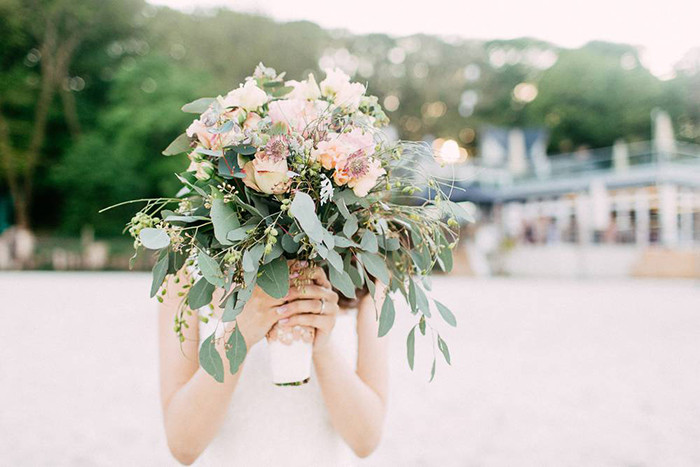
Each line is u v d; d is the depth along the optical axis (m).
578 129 36.75
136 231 1.06
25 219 27.70
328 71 1.32
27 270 22.44
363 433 1.24
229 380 1.15
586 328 8.41
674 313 10.09
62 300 11.67
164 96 24.78
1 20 25.83
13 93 26.33
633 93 35.75
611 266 19.39
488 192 24.61
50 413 4.30
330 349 1.21
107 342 7.04
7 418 4.18
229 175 1.11
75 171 24.91
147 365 5.86
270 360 1.25
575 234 22.12
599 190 20.97
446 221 1.26
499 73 39.91
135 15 29.31
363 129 1.27
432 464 3.38
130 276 20.05
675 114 35.72
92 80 29.78
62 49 27.89
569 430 4.02
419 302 1.24
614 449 3.66
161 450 3.58
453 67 38.28
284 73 1.35
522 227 23.38
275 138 1.12
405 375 5.62
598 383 5.32
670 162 20.58
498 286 15.98
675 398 4.82
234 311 1.05
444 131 37.31
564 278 19.73
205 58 29.52
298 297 1.16
